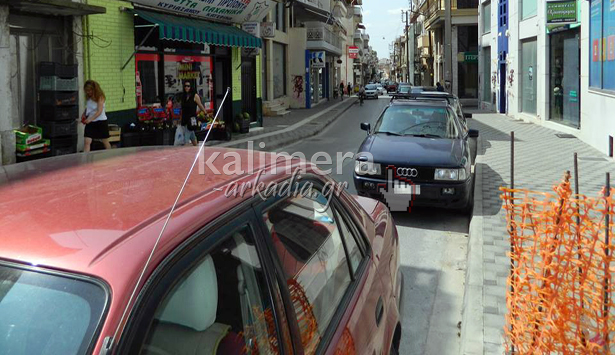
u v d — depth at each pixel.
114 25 11.42
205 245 1.68
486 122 20.80
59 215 1.69
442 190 7.10
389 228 3.76
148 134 12.03
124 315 1.35
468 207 7.75
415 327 4.40
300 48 32.09
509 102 23.53
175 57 13.91
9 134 8.72
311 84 36.78
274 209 2.21
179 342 1.51
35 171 2.28
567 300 2.92
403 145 7.68
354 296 2.60
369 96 48.66
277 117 25.38
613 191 2.85
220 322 1.69
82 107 10.58
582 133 14.37
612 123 11.56
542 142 14.38
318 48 32.94
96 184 2.04
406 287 5.18
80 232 1.58
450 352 4.02
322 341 2.15
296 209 2.42
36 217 1.68
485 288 4.64
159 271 1.48
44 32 9.84
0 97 8.57
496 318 4.09
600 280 3.10
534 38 19.88
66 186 2.01
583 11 13.97
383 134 8.41
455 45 37.84
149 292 1.43
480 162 11.18
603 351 2.85
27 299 1.41
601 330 2.88
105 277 1.41
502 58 24.59
